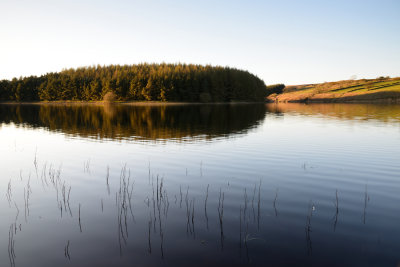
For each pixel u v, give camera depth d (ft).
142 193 40.60
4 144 81.35
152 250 25.58
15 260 24.31
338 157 62.49
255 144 79.15
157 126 125.08
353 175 48.73
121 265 23.45
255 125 127.24
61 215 33.22
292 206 35.17
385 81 601.62
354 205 35.29
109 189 42.42
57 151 70.95
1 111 252.01
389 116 165.68
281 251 25.17
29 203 36.96
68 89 503.20
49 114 206.80
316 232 28.40
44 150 72.33
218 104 419.95
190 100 468.34
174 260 24.04
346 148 72.28
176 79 463.83
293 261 23.72
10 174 50.60
